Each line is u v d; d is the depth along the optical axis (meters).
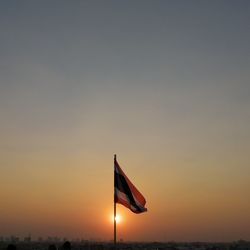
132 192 33.62
